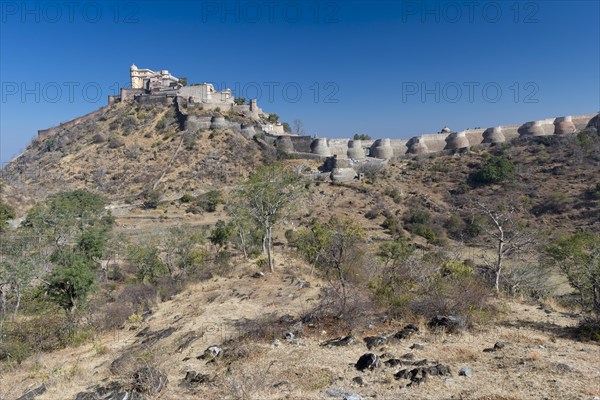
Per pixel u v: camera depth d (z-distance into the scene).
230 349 9.12
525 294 16.66
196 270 25.03
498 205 43.97
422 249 34.97
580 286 14.05
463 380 6.75
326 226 24.16
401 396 6.21
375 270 17.67
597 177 47.84
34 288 20.88
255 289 16.86
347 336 9.27
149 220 45.28
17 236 30.83
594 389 6.23
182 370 8.30
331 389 6.59
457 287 11.66
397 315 10.73
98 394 7.29
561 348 8.48
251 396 6.53
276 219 24.05
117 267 30.05
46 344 14.20
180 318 14.39
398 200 50.72
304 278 18.34
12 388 9.38
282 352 8.65
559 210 42.56
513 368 7.21
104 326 15.61
